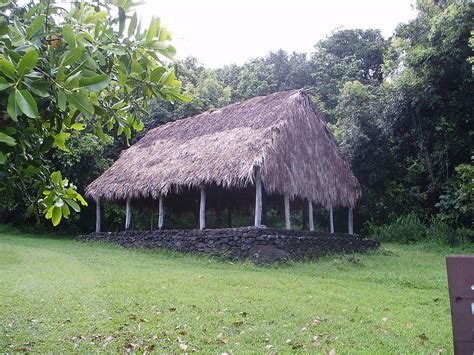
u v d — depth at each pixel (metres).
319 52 30.28
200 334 4.82
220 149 12.88
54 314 5.48
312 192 13.16
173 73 3.48
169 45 3.25
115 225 21.03
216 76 29.23
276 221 21.47
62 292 6.61
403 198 18.36
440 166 17.50
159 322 5.24
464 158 16.95
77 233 20.14
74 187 3.86
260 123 13.05
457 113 16.66
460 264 2.19
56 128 3.47
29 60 2.41
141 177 14.23
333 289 7.48
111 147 21.25
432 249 14.53
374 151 18.94
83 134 18.75
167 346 4.45
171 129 16.34
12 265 9.46
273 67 29.27
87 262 10.45
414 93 17.17
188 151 13.92
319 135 14.22
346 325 5.27
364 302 6.55
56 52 2.96
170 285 7.36
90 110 2.66
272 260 10.56
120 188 14.57
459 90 16.50
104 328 5.00
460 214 15.96
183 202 18.27
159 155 14.97
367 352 4.31
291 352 4.29
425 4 17.94
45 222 20.33
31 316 5.38
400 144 18.62
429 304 6.69
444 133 17.14
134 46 3.18
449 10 15.92
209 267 10.23
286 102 13.33
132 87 3.48
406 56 17.08
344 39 30.95
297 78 28.59
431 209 17.86
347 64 28.97
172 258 11.67
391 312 6.06
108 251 12.91
